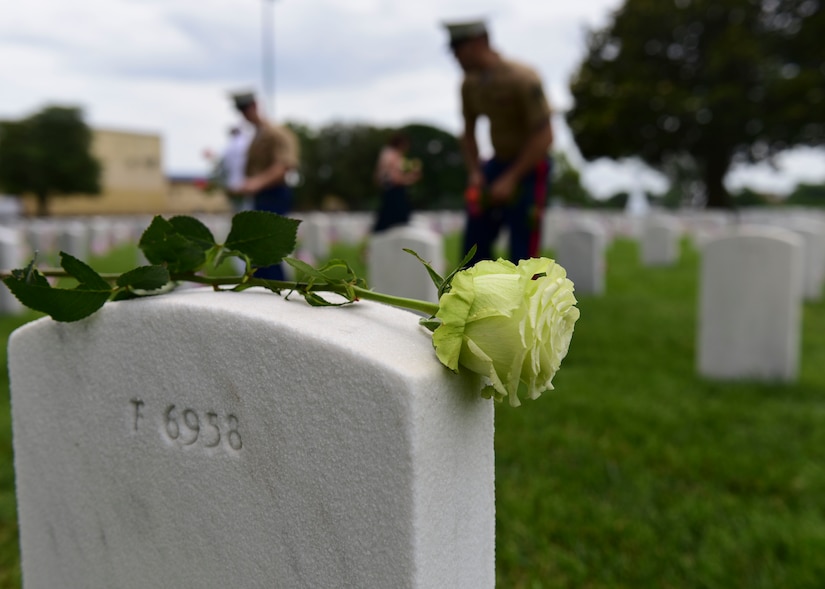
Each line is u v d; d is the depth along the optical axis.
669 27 29.67
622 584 2.00
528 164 4.23
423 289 4.85
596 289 7.73
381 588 0.93
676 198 53.06
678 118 29.16
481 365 0.87
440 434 0.92
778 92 28.02
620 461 2.83
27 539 1.35
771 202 49.88
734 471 2.71
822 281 9.33
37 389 1.27
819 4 29.02
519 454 2.91
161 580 1.18
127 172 51.91
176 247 1.19
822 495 2.51
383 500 0.91
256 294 1.16
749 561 2.09
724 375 4.20
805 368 4.45
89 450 1.23
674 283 8.80
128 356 1.15
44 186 46.31
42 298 1.13
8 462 2.89
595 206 53.88
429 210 53.16
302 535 1.00
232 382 1.03
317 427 0.95
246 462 1.04
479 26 4.20
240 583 1.08
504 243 14.22
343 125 53.47
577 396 3.68
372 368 0.89
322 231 12.70
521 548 2.19
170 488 1.14
